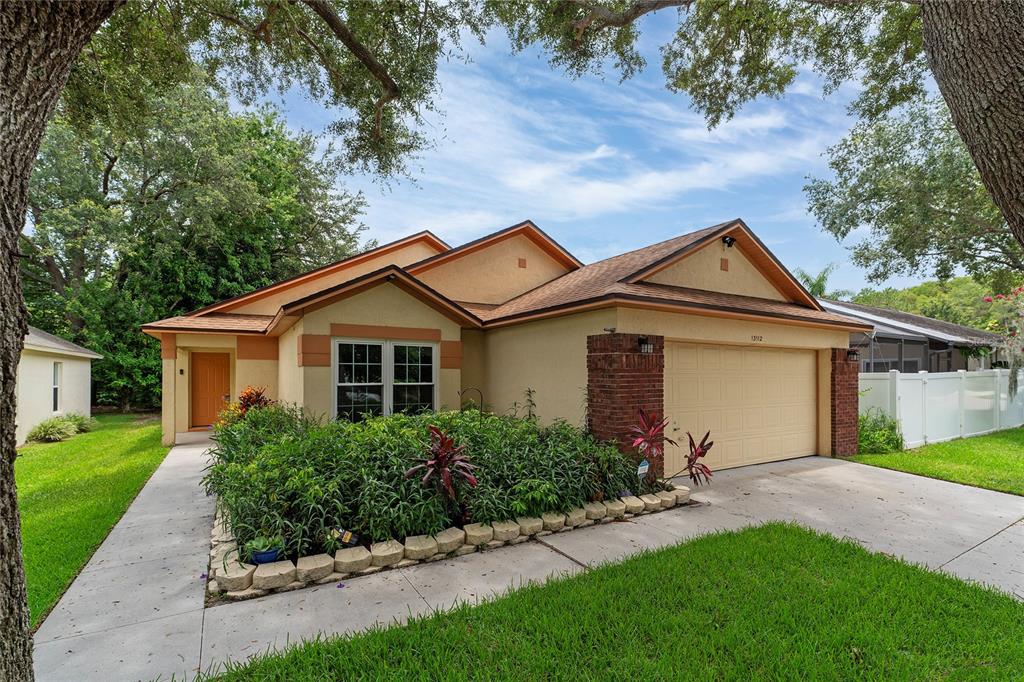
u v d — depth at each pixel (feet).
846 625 11.49
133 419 64.44
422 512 16.56
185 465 32.27
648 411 24.90
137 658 10.63
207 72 25.81
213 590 13.47
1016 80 7.95
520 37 24.44
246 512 15.66
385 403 30.40
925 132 54.08
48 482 27.58
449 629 11.28
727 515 20.72
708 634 11.13
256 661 10.22
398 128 27.78
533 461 20.49
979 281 64.18
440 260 39.37
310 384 28.04
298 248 91.30
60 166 68.28
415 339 31.32
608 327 24.79
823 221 61.41
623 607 12.30
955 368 65.21
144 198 75.25
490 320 33.04
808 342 32.19
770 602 12.57
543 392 29.99
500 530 17.16
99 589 13.99
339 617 12.38
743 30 25.68
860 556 15.58
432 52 24.23
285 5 20.62
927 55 9.36
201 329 39.40
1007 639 11.02
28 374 45.78
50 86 6.67
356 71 25.11
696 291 29.73
